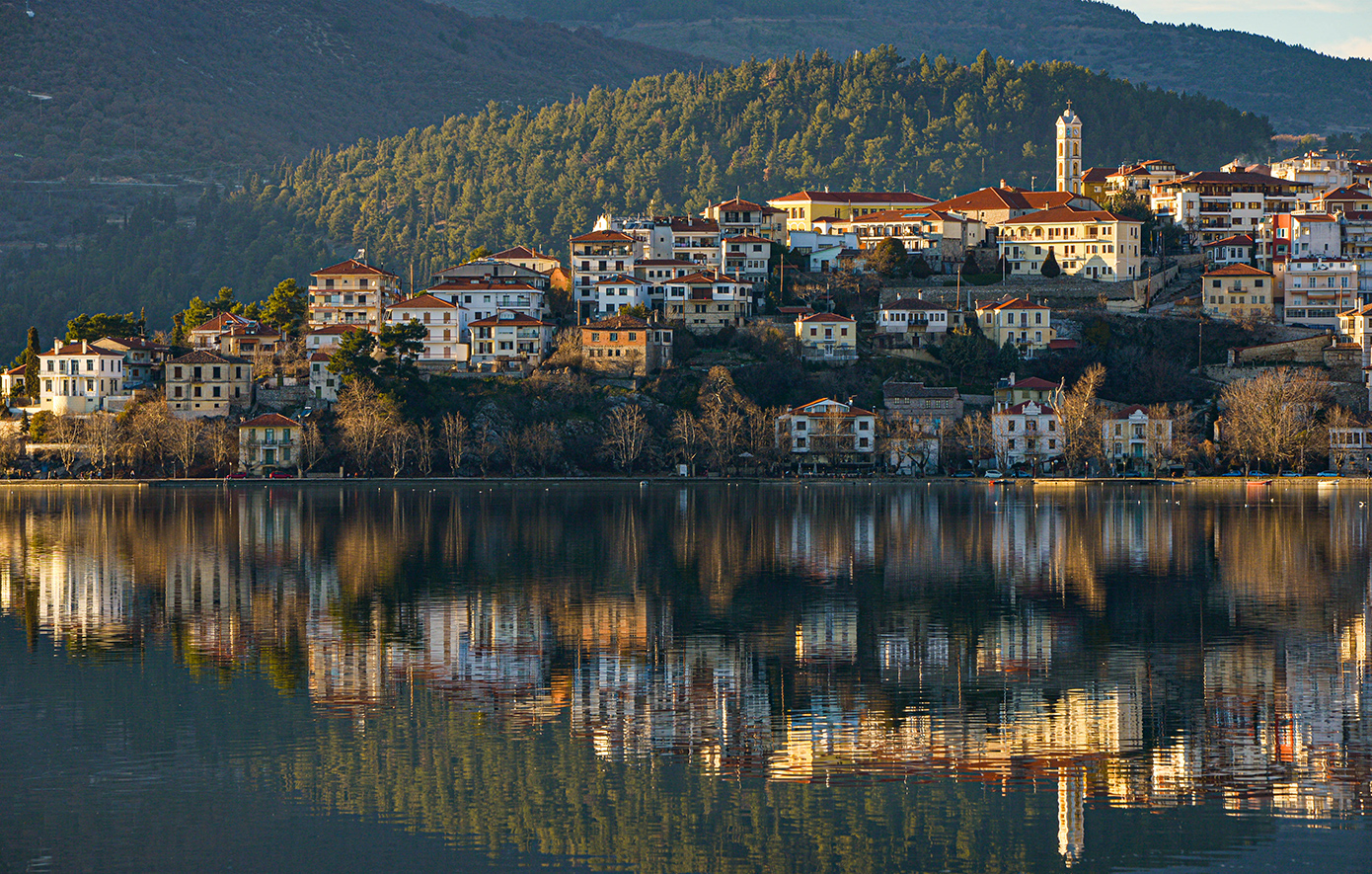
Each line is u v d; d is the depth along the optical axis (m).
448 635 134.75
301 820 86.25
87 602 153.12
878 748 98.56
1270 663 121.12
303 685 115.12
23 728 103.06
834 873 79.00
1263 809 86.44
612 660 124.06
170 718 105.81
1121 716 104.88
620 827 85.38
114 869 79.75
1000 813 86.69
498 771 94.50
